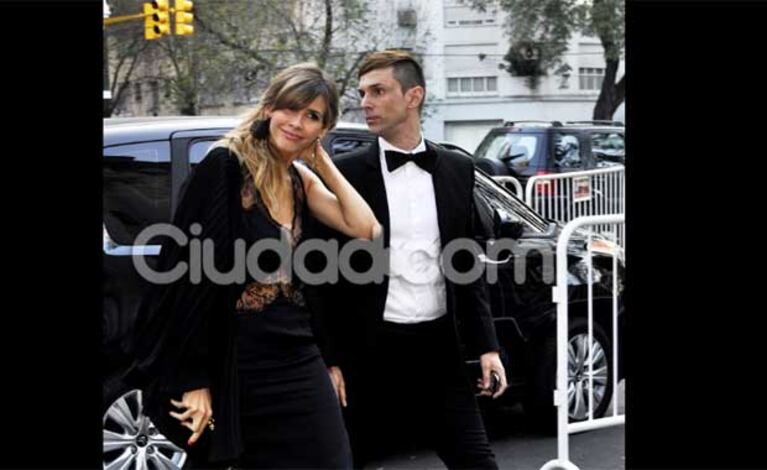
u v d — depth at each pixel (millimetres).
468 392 4094
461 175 4062
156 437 4980
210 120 5469
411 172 3979
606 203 11352
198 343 3285
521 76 32406
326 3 24047
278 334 3408
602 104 28031
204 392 3314
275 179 3449
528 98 32750
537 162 15109
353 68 21281
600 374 6406
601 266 6367
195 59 24297
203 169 3367
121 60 25000
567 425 5117
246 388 3383
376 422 4078
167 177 5195
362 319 3932
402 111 3945
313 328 3619
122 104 24938
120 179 5070
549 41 29062
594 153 15375
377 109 3938
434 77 32094
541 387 6059
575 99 33156
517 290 5938
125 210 5020
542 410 6172
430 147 4039
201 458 3559
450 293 4020
